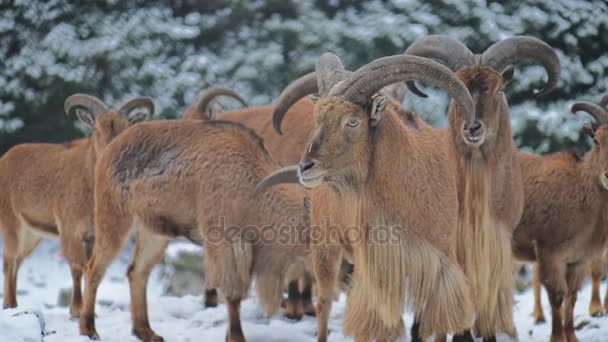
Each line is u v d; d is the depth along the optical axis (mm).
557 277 20047
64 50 44125
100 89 44719
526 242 20844
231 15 46531
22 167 27172
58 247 42594
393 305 15586
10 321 16297
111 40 44250
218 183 18781
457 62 18656
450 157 17578
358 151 15133
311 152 14883
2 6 45281
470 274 17219
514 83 41562
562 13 42250
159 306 23609
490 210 17641
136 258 20406
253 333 19906
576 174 20562
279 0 45844
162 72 44438
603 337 19531
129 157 20109
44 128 45156
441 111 40594
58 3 45438
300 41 44688
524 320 24250
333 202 17312
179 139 19797
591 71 42406
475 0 42469
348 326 16219
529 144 41000
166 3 47125
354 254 16406
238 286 18594
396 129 15602
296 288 22625
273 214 18781
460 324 15656
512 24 42625
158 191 19500
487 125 17297
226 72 45188
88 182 25703
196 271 32250
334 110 15000
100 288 35438
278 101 17562
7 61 44688
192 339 20078
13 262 26875
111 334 20500
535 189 20781
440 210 16188
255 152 19406
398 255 15523
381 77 15133
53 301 36688
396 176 15516
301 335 20188
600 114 21172
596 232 20375
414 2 43344
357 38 43156
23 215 27062
